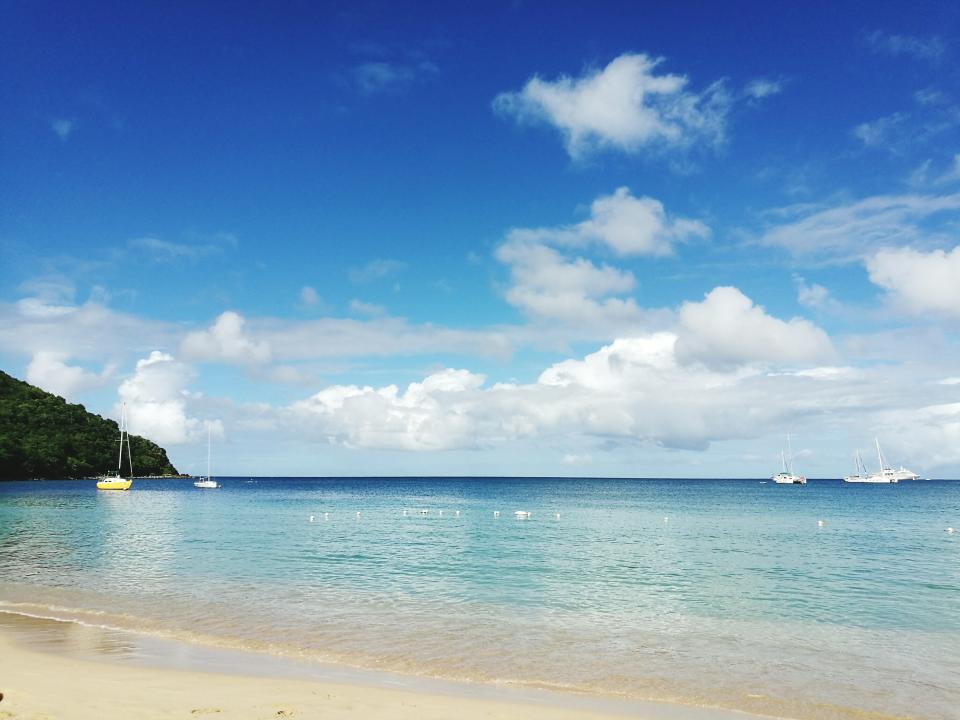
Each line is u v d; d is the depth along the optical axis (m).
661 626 21.80
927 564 38.09
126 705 12.34
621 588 29.03
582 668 16.77
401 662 16.97
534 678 15.88
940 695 15.22
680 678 16.14
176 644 18.34
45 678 14.17
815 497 149.88
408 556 39.88
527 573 33.22
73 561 35.81
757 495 163.00
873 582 31.50
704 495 162.25
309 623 21.28
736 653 18.52
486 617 22.66
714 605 25.55
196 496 136.38
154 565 34.56
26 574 31.05
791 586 30.14
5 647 17.59
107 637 18.98
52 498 110.44
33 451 181.62
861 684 15.95
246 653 17.53
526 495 161.00
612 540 51.19
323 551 42.06
